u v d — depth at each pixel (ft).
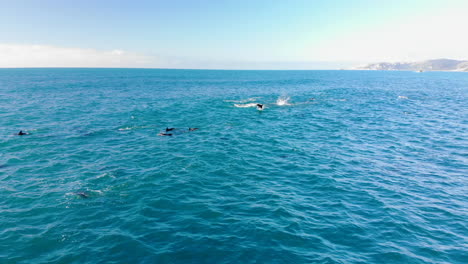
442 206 45.47
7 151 70.44
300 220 40.81
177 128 99.71
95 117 118.93
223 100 181.47
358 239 36.60
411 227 39.47
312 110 141.90
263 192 49.73
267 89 266.98
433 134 91.35
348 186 52.44
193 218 41.01
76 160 64.90
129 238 36.04
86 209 43.19
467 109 143.74
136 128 99.35
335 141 83.20
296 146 77.97
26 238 35.81
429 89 268.41
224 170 59.88
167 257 32.58
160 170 59.26
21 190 49.19
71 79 406.41
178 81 387.75
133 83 336.90
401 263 32.22
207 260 32.17
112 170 58.85
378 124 107.45
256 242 35.60
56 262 31.58
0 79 383.24
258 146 77.97
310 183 53.72
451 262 32.48
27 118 113.19
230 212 42.88
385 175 57.72
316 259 32.65
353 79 479.82
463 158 67.92
